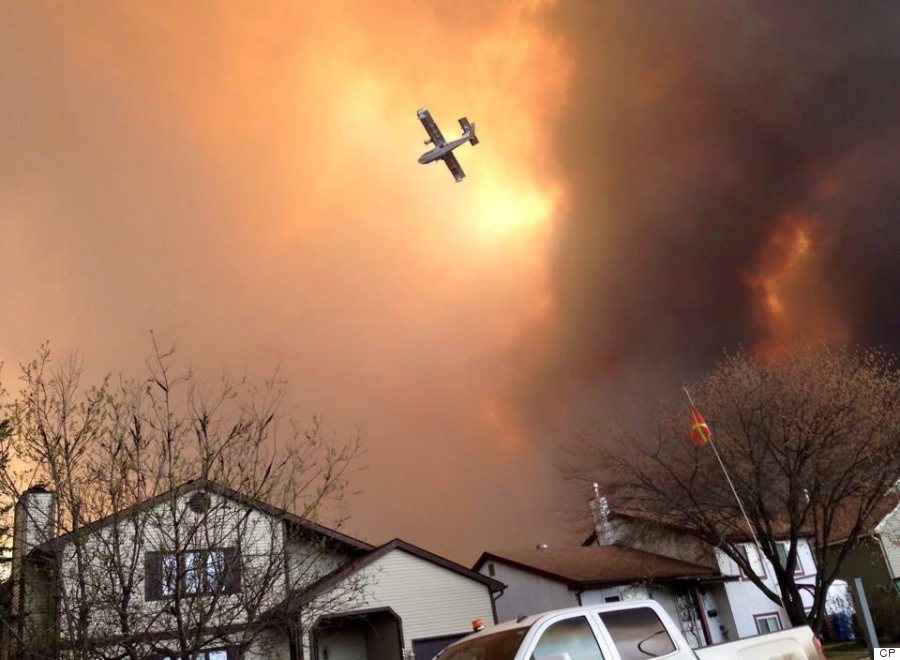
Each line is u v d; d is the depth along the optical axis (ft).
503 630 18.53
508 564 95.66
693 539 94.38
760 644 21.47
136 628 27.50
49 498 28.09
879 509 100.42
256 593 30.07
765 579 98.73
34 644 26.86
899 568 98.27
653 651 18.99
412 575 69.21
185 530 29.71
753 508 76.18
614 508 86.74
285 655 51.62
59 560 26.73
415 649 66.18
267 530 33.63
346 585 58.08
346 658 68.85
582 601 84.58
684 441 80.33
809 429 72.64
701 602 92.32
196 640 27.25
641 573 89.04
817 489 73.92
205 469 29.22
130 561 28.63
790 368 77.61
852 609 96.43
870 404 73.15
